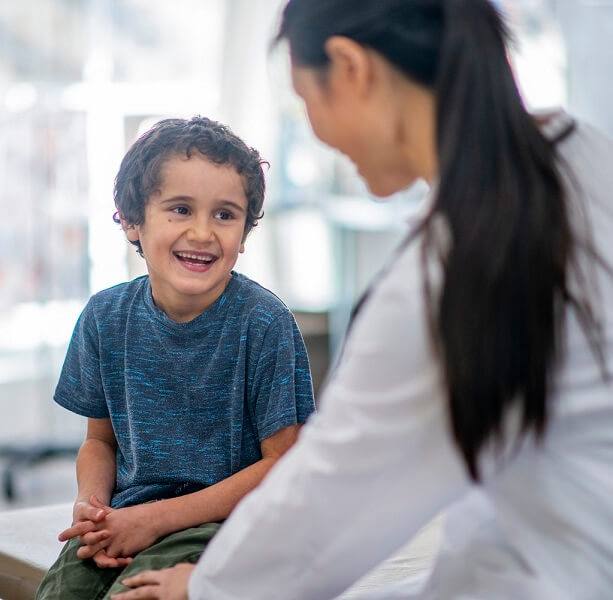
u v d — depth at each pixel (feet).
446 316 2.71
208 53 12.46
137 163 4.41
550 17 11.85
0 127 11.20
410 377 2.85
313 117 3.17
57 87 11.28
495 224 2.70
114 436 4.81
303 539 3.14
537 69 11.91
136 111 11.87
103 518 4.16
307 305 13.28
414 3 2.90
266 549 3.20
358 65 2.96
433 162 3.04
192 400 4.41
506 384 2.74
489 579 3.05
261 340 4.39
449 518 3.33
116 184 4.62
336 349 12.62
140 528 4.15
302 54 3.06
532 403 2.78
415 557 4.58
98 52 11.44
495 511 3.09
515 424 2.82
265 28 12.72
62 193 11.43
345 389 2.97
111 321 4.57
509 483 3.01
